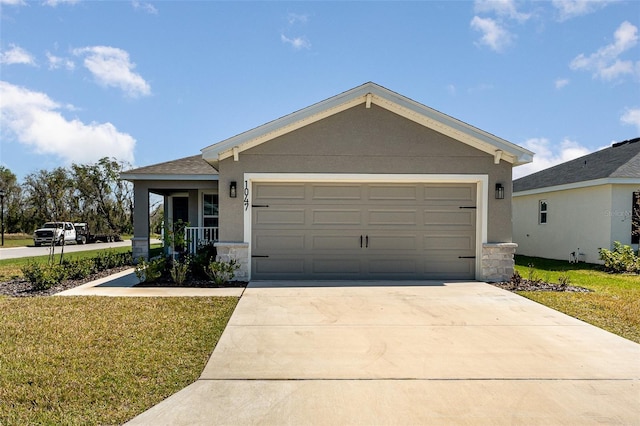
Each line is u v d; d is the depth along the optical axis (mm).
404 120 8984
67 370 3895
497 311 6312
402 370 3980
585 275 10977
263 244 9070
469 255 9227
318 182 9086
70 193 32188
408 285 8453
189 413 3145
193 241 12820
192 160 15953
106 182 35062
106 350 4441
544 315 6094
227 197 8906
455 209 9203
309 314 6043
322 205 9125
